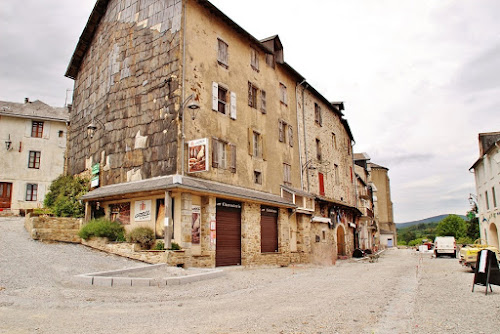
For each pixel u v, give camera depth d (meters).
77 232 14.79
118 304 7.04
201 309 6.74
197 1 15.08
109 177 15.60
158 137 14.01
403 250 50.59
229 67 16.75
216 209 14.69
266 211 17.91
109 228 13.94
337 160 29.39
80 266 10.50
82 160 18.62
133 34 16.02
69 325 5.34
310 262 21.16
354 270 15.98
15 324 5.32
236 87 17.11
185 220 12.80
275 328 5.32
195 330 5.16
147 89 14.86
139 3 16.11
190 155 13.33
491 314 6.50
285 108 21.77
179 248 12.53
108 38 17.52
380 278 12.43
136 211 14.27
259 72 19.30
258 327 5.37
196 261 12.98
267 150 19.14
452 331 5.29
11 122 27.75
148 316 6.05
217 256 14.41
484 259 9.23
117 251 13.05
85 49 20.34
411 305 7.44
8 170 27.03
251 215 16.52
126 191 13.35
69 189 17.73
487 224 27.61
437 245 28.45
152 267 10.83
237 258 15.48
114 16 17.27
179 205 12.94
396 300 8.05
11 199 26.78
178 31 14.27
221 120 15.74
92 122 17.97
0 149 27.05
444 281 11.76
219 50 16.27
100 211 15.90
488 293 9.11
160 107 14.22
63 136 29.42
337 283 10.92
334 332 5.18
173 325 5.45
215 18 16.19
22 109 29.22
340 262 22.55
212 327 5.35
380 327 5.53
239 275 12.03
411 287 10.31
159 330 5.14
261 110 19.02
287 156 21.17
